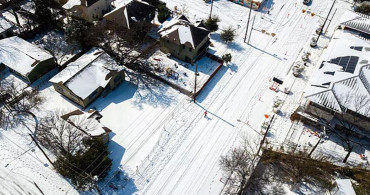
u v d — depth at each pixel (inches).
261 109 1927.9
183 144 1723.7
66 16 2375.7
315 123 1780.3
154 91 2016.5
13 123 1768.0
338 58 1920.5
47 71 2062.0
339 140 1740.9
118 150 1676.9
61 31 2396.7
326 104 1675.7
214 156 1672.0
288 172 1617.9
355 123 1726.1
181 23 2190.0
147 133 1771.7
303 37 2506.2
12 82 1909.4
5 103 1831.9
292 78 2113.7
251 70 2199.8
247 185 1444.4
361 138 1753.2
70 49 2212.1
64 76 1873.8
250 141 1732.3
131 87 2033.7
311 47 2393.0
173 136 1761.8
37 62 1962.4
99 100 1930.4
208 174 1594.5
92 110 1803.6
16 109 1815.9
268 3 2886.3
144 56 2181.3
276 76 2128.4
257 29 2571.4
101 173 1508.4
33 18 2364.7
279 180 1576.0
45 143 1637.6
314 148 1550.2
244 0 2778.1
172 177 1577.3
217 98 1993.1
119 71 1962.4
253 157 1608.0
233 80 2117.4
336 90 1716.3
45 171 1571.1
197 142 1736.0
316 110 1759.4
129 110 1886.1
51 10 2395.4
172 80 2078.0
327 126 1740.9
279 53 2349.9
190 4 2802.7
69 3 2418.8
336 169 1589.6
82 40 2162.9
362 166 1600.6
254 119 1868.8
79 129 1619.1
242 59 2283.5
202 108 1925.4
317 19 2704.2
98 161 1496.1
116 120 1823.3
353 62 1851.6
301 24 2645.2
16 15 2369.6
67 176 1509.6
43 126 1619.1
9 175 1547.7
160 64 2177.7
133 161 1633.9
